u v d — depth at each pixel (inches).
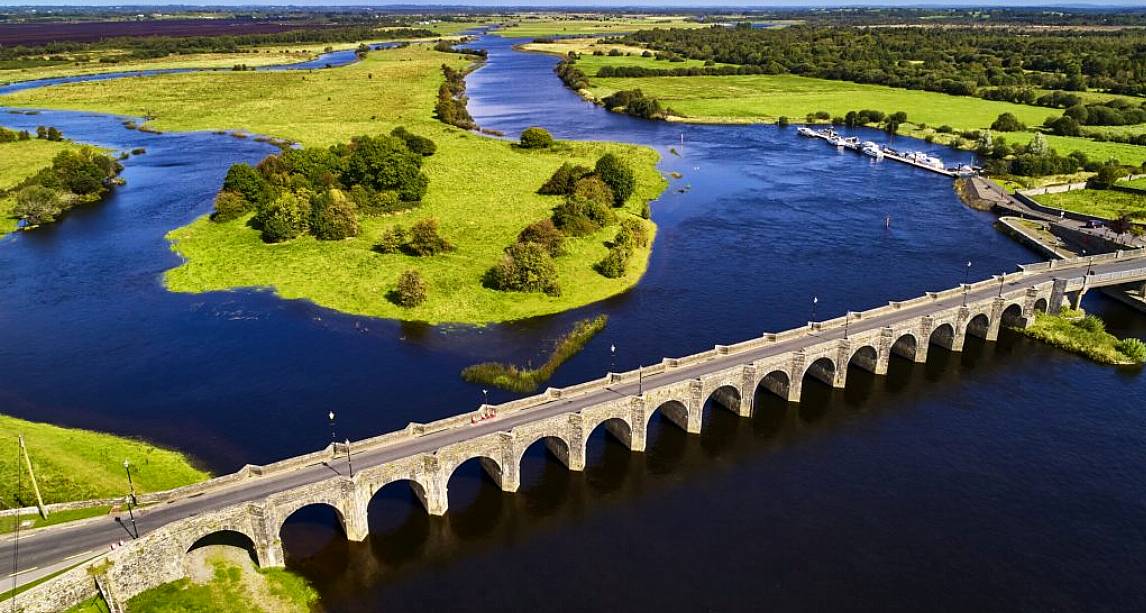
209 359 4955.7
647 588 3065.9
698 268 6673.2
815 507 3563.0
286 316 5595.5
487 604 2979.8
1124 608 2977.4
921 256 7003.0
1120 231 6796.3
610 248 6948.8
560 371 4815.5
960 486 3708.2
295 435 4079.7
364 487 3235.7
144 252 6968.5
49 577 2699.3
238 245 6993.1
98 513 3083.2
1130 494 3639.3
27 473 3516.2
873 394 4581.7
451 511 3533.5
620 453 3998.5
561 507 3572.8
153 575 2878.9
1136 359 4899.1
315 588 3034.0
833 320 4820.4
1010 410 4382.4
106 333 5334.6
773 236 7568.9
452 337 5305.1
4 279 6358.3
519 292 5974.4
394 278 6171.3
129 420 4232.3
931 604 2989.7
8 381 4680.1
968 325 5344.5
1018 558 3233.3
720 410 4431.6
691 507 3572.8
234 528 3009.4
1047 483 3725.4
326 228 7027.6
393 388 4589.1
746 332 5383.9
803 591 3051.2
